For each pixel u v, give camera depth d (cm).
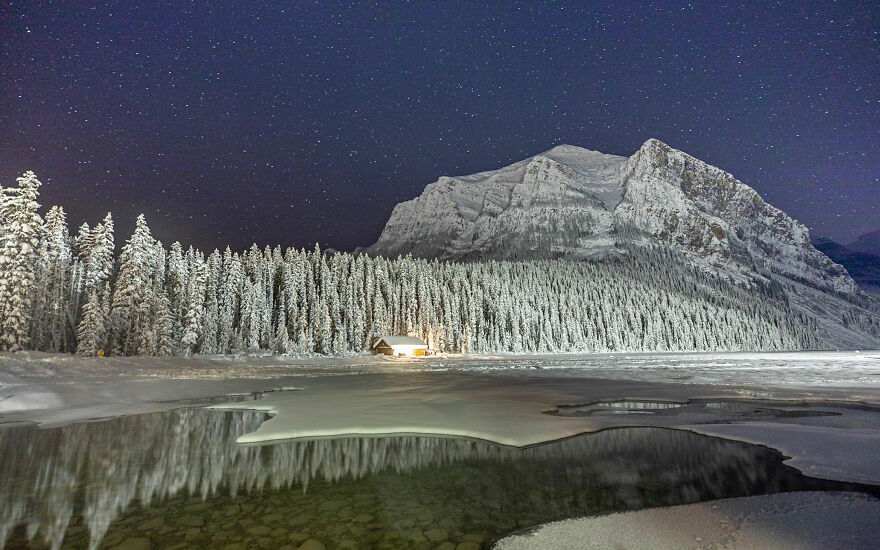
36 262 5819
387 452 1781
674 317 16825
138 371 4938
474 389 3778
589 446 1855
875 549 880
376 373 5691
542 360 9738
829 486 1299
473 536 1002
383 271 12088
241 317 8525
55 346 6512
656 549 912
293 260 10169
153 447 1895
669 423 2308
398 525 1068
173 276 7575
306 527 1064
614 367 7075
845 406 2839
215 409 2884
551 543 953
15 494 1314
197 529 1056
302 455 1747
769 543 920
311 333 9162
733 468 1502
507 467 1559
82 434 2159
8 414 2722
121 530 1055
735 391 3631
